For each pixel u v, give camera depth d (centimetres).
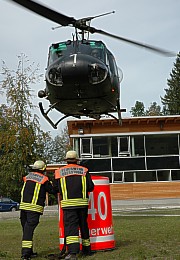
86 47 1119
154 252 781
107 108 1192
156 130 3378
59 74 1057
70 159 790
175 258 720
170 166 3366
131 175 3341
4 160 3728
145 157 3362
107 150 3362
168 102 7369
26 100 3712
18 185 3966
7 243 1010
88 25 1056
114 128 3359
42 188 802
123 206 2859
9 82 3700
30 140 3684
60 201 795
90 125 3362
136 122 3372
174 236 1009
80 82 1055
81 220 777
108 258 736
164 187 3300
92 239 802
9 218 2295
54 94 1093
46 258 774
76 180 766
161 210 2266
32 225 784
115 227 1275
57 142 6706
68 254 737
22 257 765
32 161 3725
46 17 960
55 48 1130
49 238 1086
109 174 3328
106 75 1060
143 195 3275
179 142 3406
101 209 818
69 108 1170
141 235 1046
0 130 3731
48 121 1211
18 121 3684
